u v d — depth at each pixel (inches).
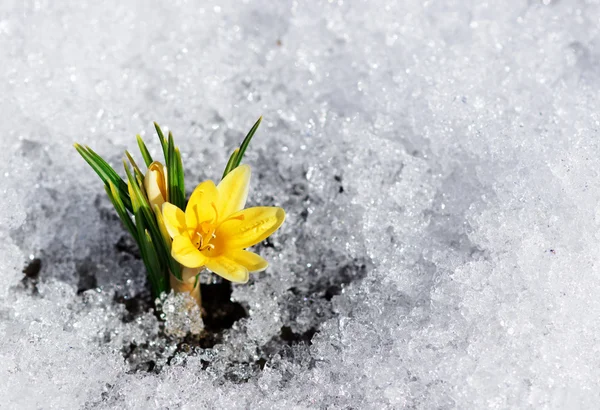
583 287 33.2
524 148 35.0
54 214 35.8
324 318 34.7
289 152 36.6
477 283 33.5
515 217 34.1
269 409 33.1
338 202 35.8
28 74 37.0
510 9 38.8
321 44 38.4
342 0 39.1
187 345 34.3
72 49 37.6
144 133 36.6
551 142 35.2
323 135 36.6
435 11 38.8
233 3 39.4
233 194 32.8
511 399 32.6
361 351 33.6
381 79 37.3
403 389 33.0
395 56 37.7
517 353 32.9
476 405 32.6
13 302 34.4
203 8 39.1
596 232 33.7
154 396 33.2
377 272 34.5
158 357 34.1
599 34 38.6
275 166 36.6
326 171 36.2
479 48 37.4
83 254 35.6
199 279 34.5
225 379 33.7
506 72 37.0
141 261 35.6
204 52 38.1
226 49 38.2
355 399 33.2
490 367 32.8
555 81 37.1
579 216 33.9
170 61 37.9
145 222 33.4
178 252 32.1
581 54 38.2
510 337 33.0
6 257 34.6
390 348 33.6
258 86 37.6
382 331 33.8
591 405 32.5
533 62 37.2
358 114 36.6
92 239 35.8
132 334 34.3
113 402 33.3
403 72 37.0
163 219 32.3
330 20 38.6
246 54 38.4
